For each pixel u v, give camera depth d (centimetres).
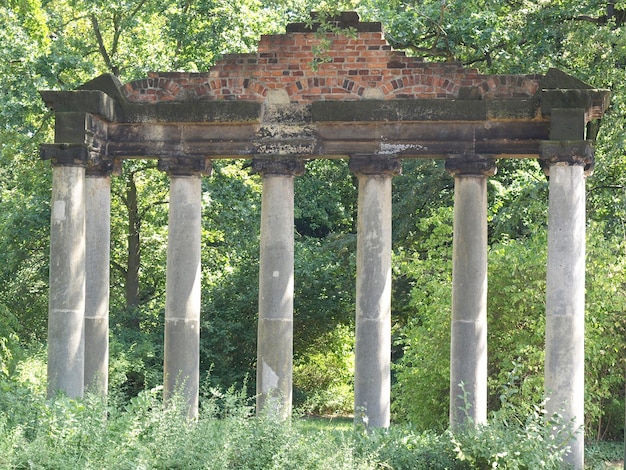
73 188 2984
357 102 2967
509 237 4525
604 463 3344
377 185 2998
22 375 3928
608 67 4197
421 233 5334
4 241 4966
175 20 4988
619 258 3838
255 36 5075
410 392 3984
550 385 2795
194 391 3034
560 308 2803
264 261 3017
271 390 2983
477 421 2922
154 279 5766
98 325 3142
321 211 5969
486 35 4334
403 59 2994
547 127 2942
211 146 3050
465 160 2964
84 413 2458
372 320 2978
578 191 2831
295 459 2331
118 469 2175
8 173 5381
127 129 3083
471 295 2953
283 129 3019
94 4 4784
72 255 2977
